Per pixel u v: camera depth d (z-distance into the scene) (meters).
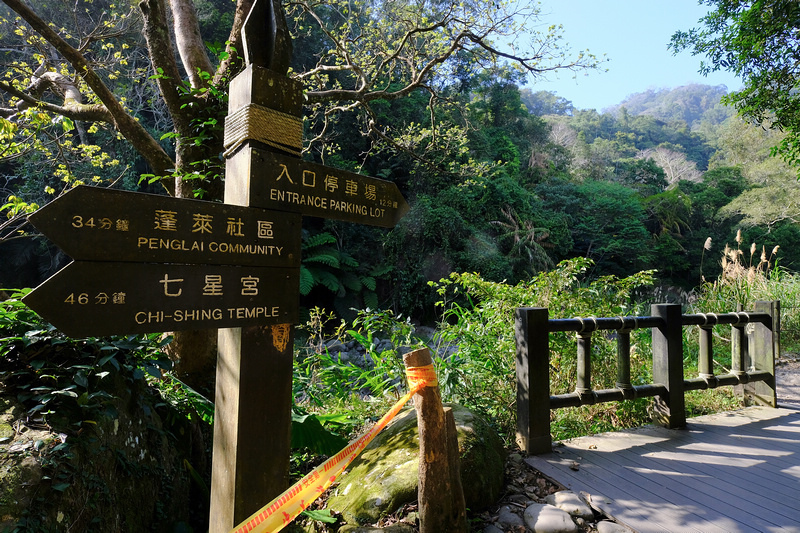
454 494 1.97
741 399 4.38
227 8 14.39
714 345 6.55
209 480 2.81
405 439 2.57
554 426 3.67
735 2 7.64
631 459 2.91
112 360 2.06
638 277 4.64
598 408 3.95
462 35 5.11
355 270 15.46
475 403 3.52
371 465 2.48
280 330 1.74
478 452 2.42
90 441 1.82
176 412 2.66
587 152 35.78
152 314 1.40
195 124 3.54
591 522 2.24
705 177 32.94
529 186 25.28
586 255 23.89
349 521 2.19
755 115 8.38
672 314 3.55
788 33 7.32
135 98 11.62
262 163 1.68
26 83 5.29
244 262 1.62
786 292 7.58
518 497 2.46
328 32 5.55
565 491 2.47
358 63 6.21
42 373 1.94
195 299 1.50
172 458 2.45
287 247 1.74
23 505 1.49
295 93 1.80
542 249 17.81
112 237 1.34
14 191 11.02
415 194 16.77
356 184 1.99
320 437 2.98
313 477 1.61
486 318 4.23
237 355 1.64
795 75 7.57
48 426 1.76
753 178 28.53
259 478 1.67
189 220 1.49
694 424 3.60
